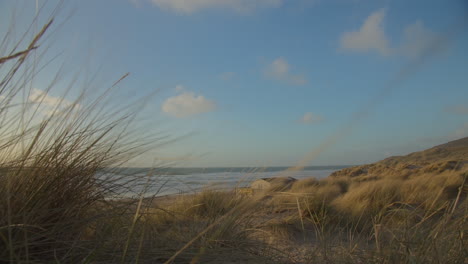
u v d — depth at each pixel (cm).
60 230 141
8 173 133
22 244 120
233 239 197
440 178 486
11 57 81
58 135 159
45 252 136
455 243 173
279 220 293
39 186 143
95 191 170
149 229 175
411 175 994
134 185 172
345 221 370
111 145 176
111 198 171
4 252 117
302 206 379
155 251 159
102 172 171
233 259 170
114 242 155
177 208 224
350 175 2236
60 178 150
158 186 174
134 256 149
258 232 239
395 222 214
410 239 181
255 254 192
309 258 197
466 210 184
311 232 305
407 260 164
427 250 164
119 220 170
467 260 168
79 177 161
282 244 246
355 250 205
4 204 128
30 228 132
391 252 178
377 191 554
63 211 150
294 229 293
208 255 165
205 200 204
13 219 126
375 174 1297
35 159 147
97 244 145
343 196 632
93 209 173
